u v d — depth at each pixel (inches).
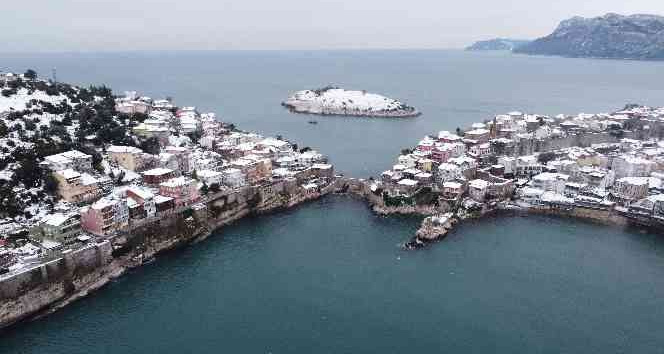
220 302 5767.7
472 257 6840.6
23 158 7431.1
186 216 7381.9
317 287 6097.4
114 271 6304.1
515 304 5718.5
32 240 6136.8
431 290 6023.6
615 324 5344.5
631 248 7111.2
